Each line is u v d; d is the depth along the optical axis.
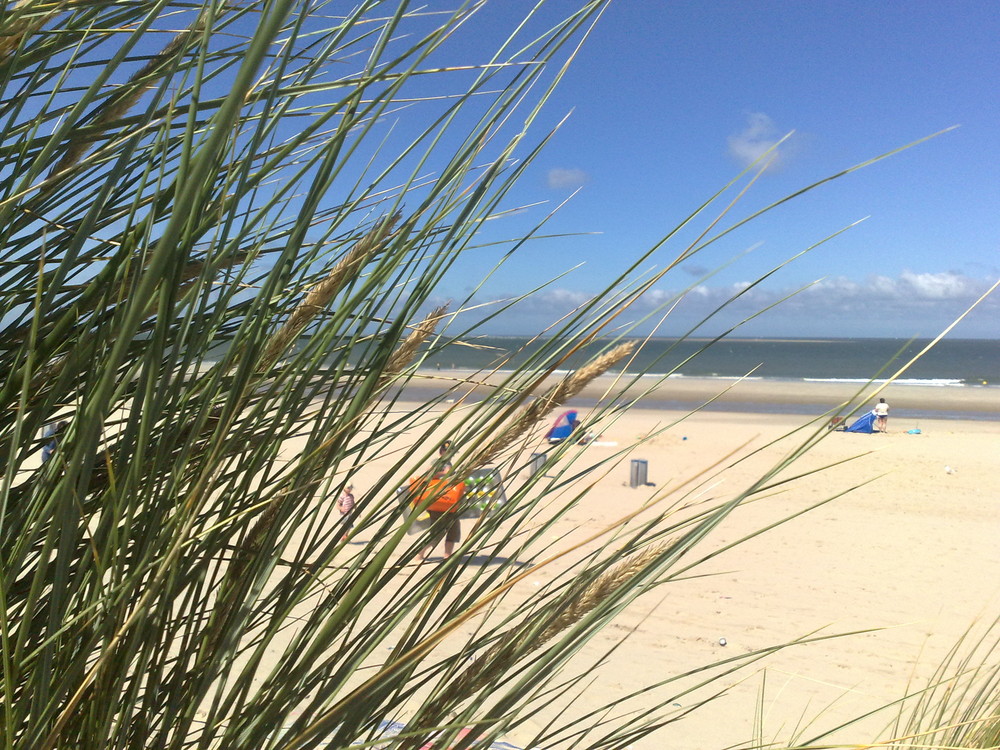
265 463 1.03
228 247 0.78
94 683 0.81
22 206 0.86
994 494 14.91
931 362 100.19
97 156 0.88
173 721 0.89
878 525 12.07
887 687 5.84
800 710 5.28
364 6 0.97
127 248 0.81
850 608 8.07
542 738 1.12
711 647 6.61
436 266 1.05
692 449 19.34
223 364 0.83
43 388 0.94
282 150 0.87
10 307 0.95
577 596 0.98
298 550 0.98
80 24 0.95
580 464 15.96
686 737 4.64
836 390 50.50
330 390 1.01
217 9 0.86
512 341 1.19
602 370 1.03
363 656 0.93
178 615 0.91
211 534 0.92
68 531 0.61
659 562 0.96
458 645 4.93
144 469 0.89
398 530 0.92
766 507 12.91
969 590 8.92
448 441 1.06
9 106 0.88
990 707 2.61
